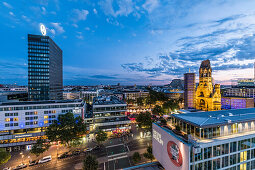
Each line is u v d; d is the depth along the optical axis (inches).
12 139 2620.6
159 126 1879.9
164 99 7578.7
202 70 6063.0
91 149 2549.2
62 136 2450.8
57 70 7170.3
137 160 2038.6
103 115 3400.6
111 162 2196.1
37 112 2844.5
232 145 1353.3
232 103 6432.1
